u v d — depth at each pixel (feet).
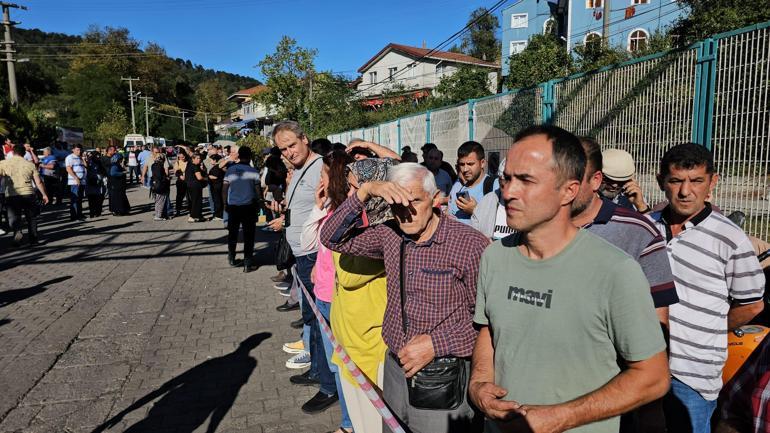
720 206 13.07
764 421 4.07
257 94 97.96
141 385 13.64
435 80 155.74
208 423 11.83
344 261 9.54
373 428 9.37
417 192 7.66
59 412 12.23
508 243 5.90
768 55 11.76
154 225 42.68
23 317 19.03
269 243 34.27
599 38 72.38
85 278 24.99
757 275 7.73
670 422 8.33
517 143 5.36
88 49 261.85
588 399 4.91
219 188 45.24
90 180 46.83
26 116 78.69
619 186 9.12
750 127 12.24
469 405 7.93
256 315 19.38
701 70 13.52
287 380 13.99
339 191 10.87
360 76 174.40
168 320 18.78
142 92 273.75
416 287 7.94
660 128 14.84
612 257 5.08
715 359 8.00
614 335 5.00
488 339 6.17
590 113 17.87
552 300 5.23
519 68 83.92
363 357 9.59
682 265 8.08
